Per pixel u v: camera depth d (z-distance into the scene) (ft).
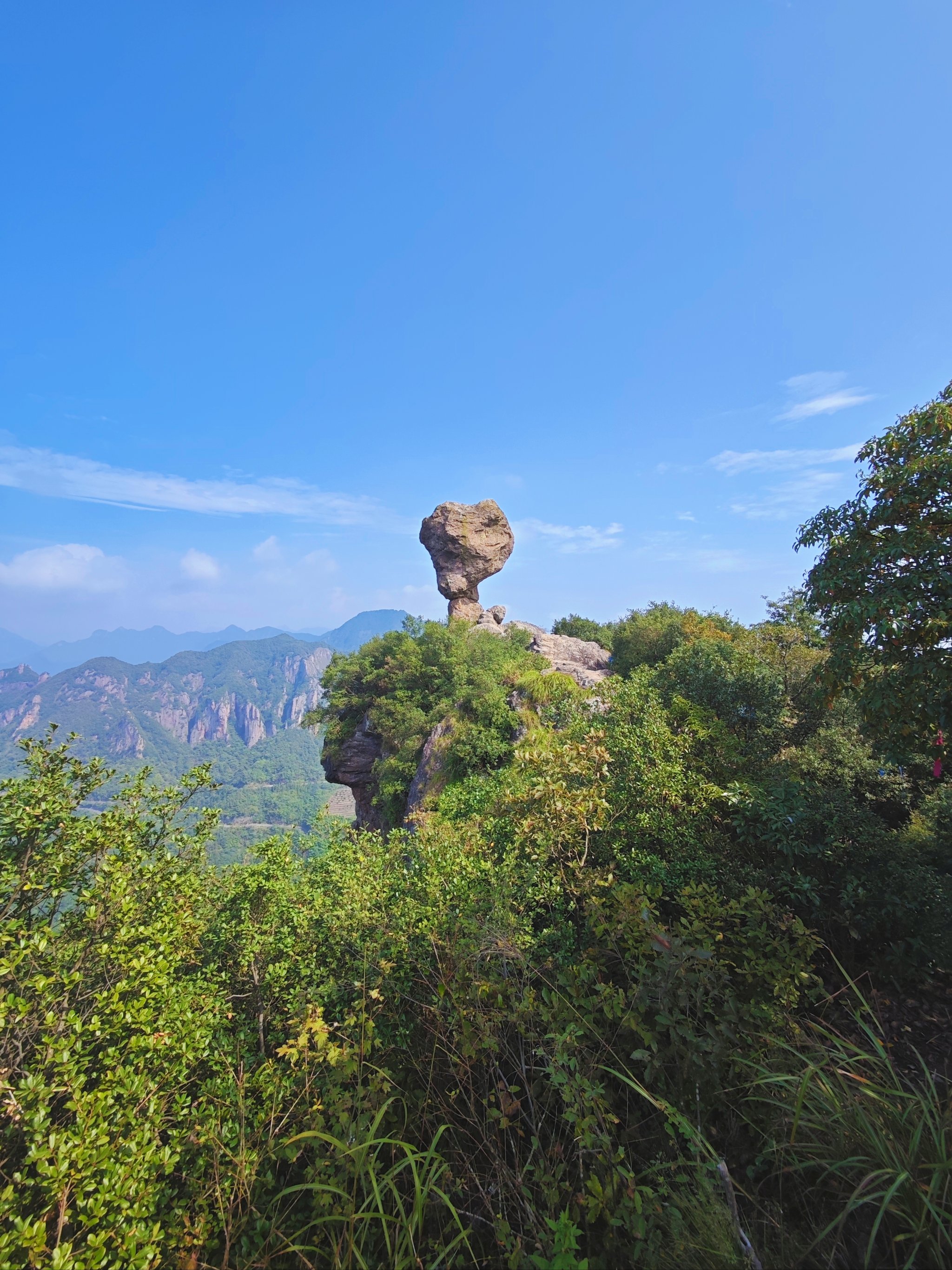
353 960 17.37
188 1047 12.40
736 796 21.97
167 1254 9.89
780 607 67.31
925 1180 8.59
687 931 13.84
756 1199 9.81
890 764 25.72
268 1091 12.43
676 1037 11.41
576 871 20.53
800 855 19.83
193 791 16.88
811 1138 10.16
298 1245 9.28
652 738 26.81
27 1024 10.86
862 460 23.24
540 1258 8.36
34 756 13.82
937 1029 15.08
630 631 81.35
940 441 20.54
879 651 21.38
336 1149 10.77
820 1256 8.71
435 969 16.01
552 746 27.66
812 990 13.80
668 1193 9.43
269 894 20.54
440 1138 12.30
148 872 14.71
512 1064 12.64
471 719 67.56
